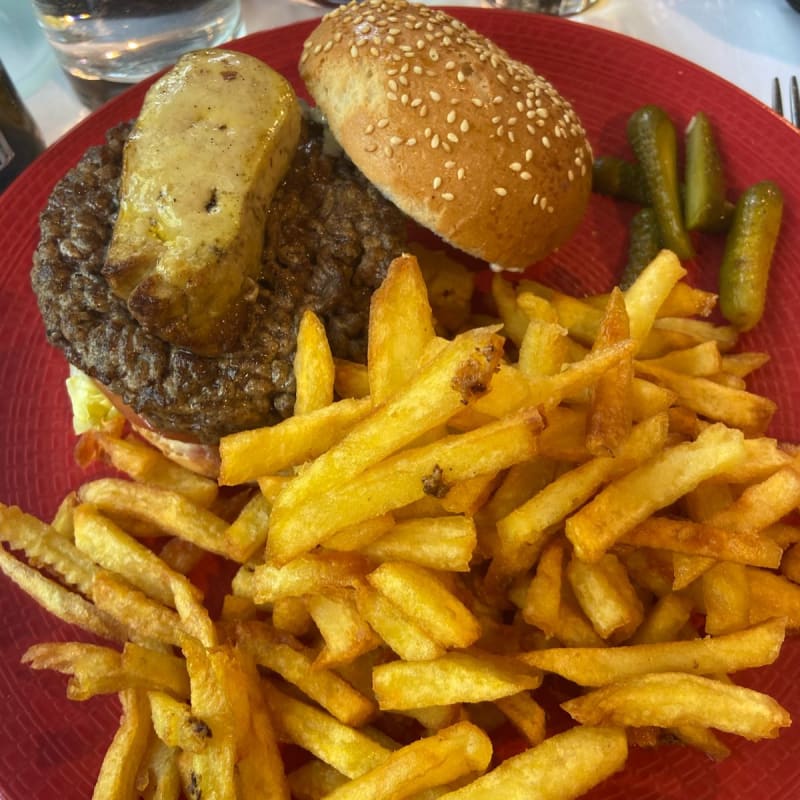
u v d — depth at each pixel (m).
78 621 0.25
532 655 0.22
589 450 0.22
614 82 0.35
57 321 0.25
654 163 0.32
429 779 0.21
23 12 0.38
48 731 0.25
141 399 0.24
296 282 0.26
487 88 0.27
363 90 0.27
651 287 0.27
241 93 0.25
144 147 0.24
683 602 0.24
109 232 0.25
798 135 0.33
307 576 0.23
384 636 0.22
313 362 0.23
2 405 0.30
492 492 0.25
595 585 0.23
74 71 0.36
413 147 0.26
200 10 0.35
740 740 0.24
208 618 0.23
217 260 0.23
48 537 0.26
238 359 0.25
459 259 0.32
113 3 0.34
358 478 0.22
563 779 0.21
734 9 0.38
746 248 0.30
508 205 0.26
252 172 0.24
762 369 0.30
